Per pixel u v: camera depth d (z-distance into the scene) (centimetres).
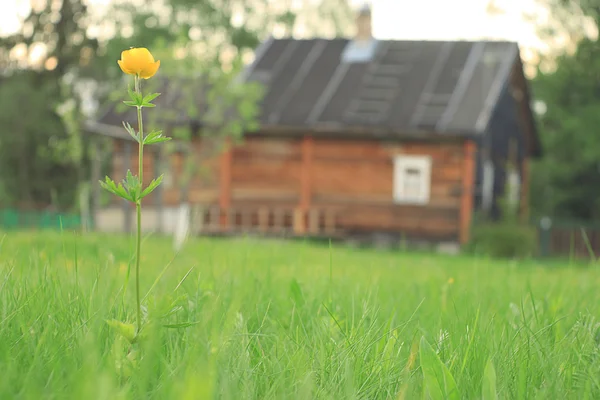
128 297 340
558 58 3900
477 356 236
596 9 3844
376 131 2552
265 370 211
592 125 3722
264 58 3052
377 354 237
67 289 310
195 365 182
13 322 240
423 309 380
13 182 4794
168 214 2756
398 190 2603
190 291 342
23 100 4784
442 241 2562
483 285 515
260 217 2697
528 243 2359
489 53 2858
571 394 198
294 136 2677
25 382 165
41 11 5162
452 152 2567
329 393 194
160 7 5281
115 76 5169
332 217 2645
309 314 327
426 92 2706
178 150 2403
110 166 4694
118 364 198
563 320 330
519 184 3534
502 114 2975
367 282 459
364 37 2986
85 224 420
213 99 2259
